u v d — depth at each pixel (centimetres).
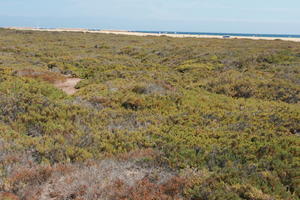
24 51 2650
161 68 1917
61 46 3300
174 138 667
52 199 430
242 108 985
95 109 891
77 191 442
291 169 500
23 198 425
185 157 574
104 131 709
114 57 2417
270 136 662
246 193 427
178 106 963
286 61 2084
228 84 1309
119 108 925
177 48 2969
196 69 1820
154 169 518
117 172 505
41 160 553
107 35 5278
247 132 705
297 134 704
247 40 4184
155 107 950
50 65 1880
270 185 462
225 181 475
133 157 571
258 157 565
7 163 518
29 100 887
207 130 728
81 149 593
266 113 846
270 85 1273
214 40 4181
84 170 508
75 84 1445
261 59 2145
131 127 770
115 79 1392
